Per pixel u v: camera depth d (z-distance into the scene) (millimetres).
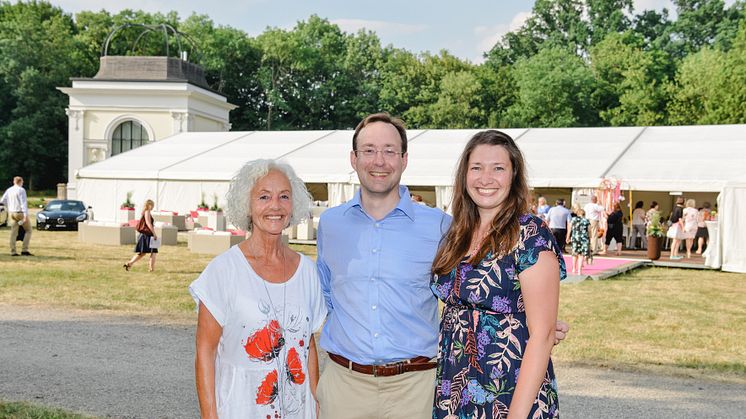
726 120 44156
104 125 39844
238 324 2766
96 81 39719
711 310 10625
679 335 8547
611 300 11492
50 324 8383
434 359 3072
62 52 55969
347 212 3113
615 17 69188
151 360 6711
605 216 20656
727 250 17422
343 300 3072
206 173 25469
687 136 23359
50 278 12258
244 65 63875
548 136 25734
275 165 2902
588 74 53656
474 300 2596
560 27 72438
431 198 29234
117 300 10203
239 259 2830
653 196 29156
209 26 61844
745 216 17328
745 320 9742
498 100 58812
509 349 2549
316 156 25875
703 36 67250
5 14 62500
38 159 54688
